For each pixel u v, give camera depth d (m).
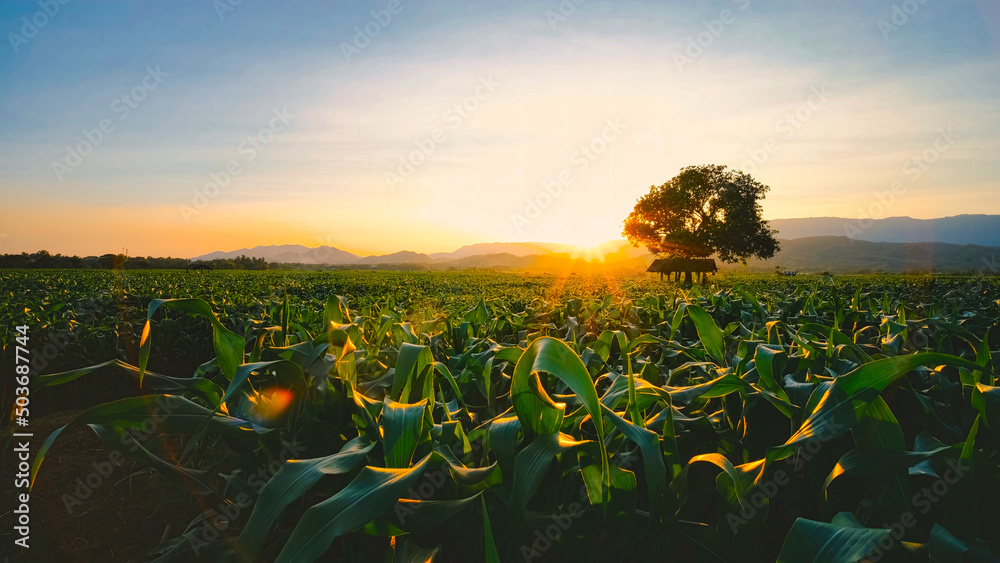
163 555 1.63
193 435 1.33
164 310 7.69
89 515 3.24
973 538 1.07
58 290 15.30
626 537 1.28
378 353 2.46
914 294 6.86
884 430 1.18
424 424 1.32
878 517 1.24
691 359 2.58
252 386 1.89
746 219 61.91
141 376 1.46
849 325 3.38
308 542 0.97
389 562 1.22
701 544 1.24
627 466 1.47
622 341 2.32
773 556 1.55
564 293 7.57
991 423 1.17
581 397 1.07
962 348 2.85
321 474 1.10
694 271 56.69
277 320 3.45
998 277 15.67
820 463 1.53
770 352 1.64
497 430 1.20
